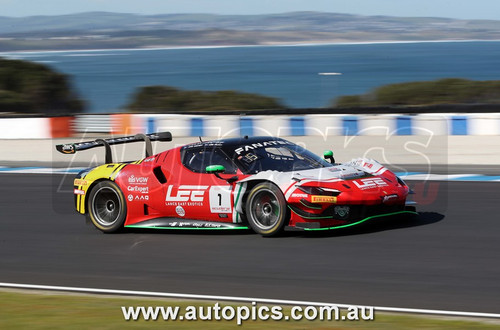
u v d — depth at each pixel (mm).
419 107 36781
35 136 38562
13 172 26969
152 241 13914
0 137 39312
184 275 11109
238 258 12008
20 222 16609
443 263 11086
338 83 157500
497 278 10133
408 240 12727
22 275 11602
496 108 35781
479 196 17812
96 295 10133
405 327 7926
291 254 12062
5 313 9070
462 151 28500
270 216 13305
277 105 67688
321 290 9891
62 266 12156
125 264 12078
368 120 33875
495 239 12625
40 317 8812
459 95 63344
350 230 13781
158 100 69125
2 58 78938
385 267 10977
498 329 7727
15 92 76750
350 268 11008
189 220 14312
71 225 16047
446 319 8273
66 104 78125
